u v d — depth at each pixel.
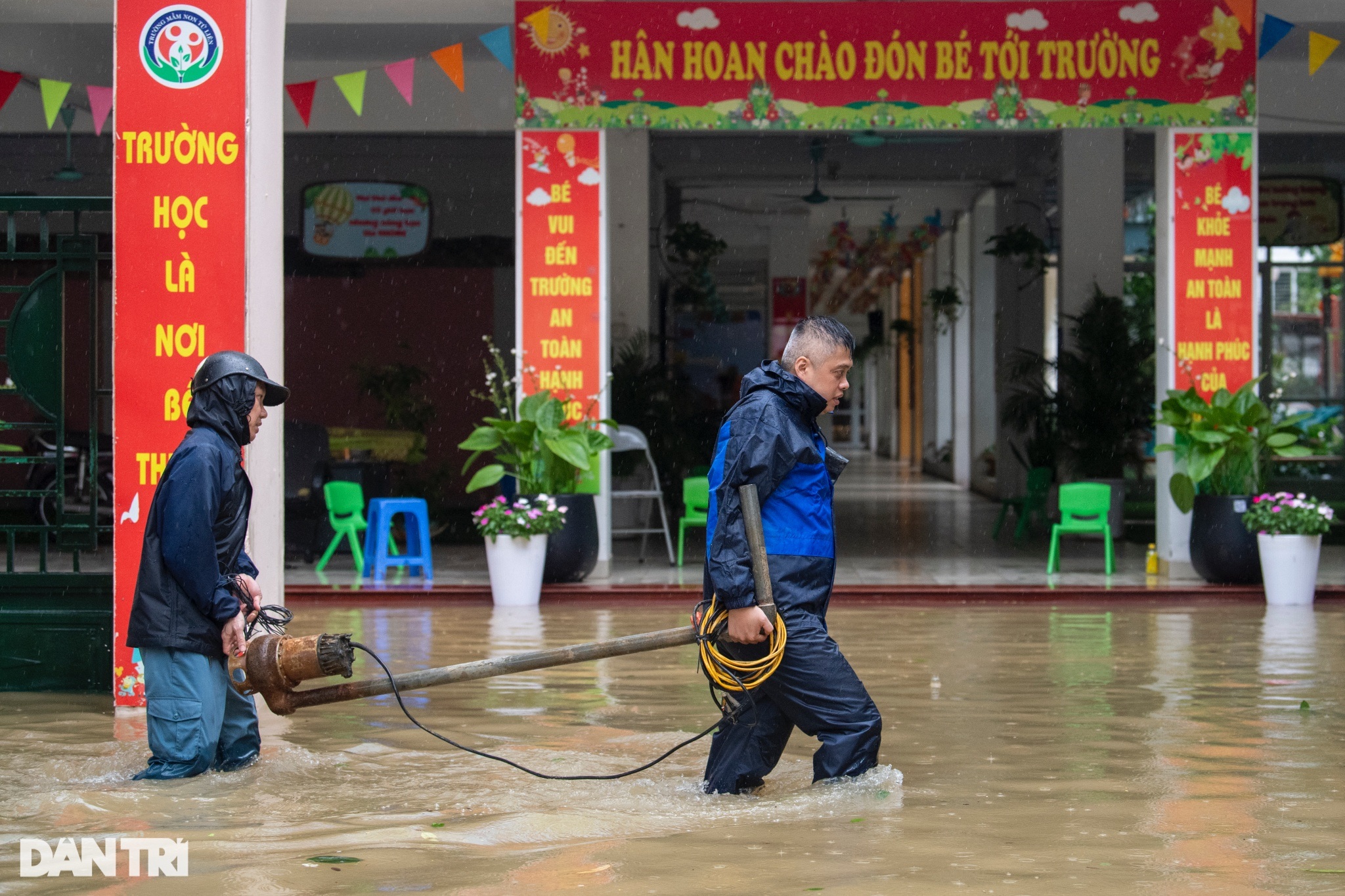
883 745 5.20
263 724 5.64
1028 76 11.24
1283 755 5.02
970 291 22.39
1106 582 11.06
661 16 11.29
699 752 5.09
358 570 12.30
